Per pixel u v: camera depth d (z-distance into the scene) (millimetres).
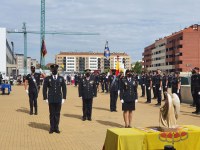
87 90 14492
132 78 12445
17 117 15539
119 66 32531
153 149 6973
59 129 12414
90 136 11117
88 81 14539
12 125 13234
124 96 12344
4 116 15859
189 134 7211
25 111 17922
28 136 11062
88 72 14617
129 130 7262
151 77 23141
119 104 22234
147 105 21547
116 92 17984
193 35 113500
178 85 21141
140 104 22219
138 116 15969
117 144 6781
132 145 6832
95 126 13102
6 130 12117
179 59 114562
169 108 7324
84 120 14625
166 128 7211
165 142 7031
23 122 14023
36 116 15922
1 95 30281
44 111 17891
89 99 14578
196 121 14477
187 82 27953
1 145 9711
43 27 99688
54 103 11633
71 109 19125
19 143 10000
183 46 113938
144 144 6922
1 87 31406
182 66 113688
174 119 7406
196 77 17156
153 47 155000
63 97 11836
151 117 15609
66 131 12016
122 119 15055
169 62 128125
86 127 12867
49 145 9758
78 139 10625
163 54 136750
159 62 142625
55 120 11711
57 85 11711
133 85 12359
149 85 23203
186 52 113625
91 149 9289
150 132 7070
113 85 18000
